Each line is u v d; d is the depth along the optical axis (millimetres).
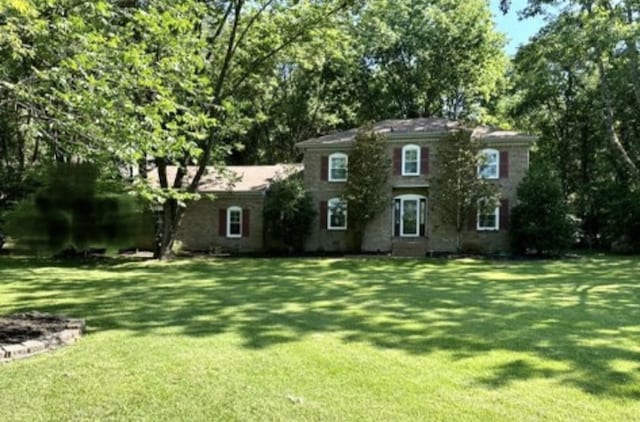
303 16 20391
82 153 6555
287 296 10727
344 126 36188
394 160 23750
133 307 9266
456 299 10430
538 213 21016
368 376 5258
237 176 23469
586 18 21344
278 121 34750
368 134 23000
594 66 25062
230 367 5496
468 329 7539
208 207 25797
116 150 6211
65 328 6875
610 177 29375
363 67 34438
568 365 5723
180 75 7328
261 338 6844
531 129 32656
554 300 10383
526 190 21234
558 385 5047
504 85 34438
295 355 6008
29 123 6504
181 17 8086
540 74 25422
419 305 9648
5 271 15344
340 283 13039
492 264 18391
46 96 6043
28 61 6625
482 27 32219
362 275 14922
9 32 5719
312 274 15148
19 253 19453
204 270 16219
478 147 21688
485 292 11492
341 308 9281
